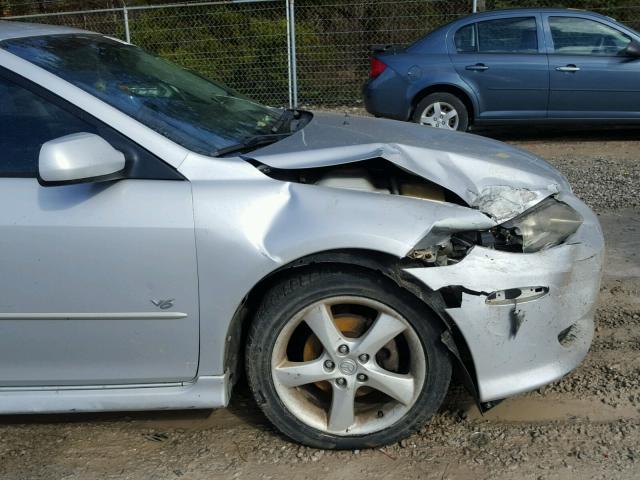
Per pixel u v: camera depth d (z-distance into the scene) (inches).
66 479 108.6
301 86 503.8
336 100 504.4
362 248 100.7
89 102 107.0
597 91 339.6
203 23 490.9
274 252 101.6
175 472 109.3
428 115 358.0
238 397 130.3
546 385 120.9
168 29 492.4
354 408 112.0
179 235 101.8
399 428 110.1
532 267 106.0
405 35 490.6
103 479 108.3
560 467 106.9
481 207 110.0
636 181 270.5
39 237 101.5
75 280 102.7
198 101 131.5
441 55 351.3
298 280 105.0
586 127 384.5
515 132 398.9
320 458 111.0
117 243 101.7
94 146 97.5
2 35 117.3
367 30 492.1
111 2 571.2
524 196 112.4
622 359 138.3
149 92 122.6
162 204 102.3
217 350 106.4
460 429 117.6
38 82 107.3
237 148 115.1
